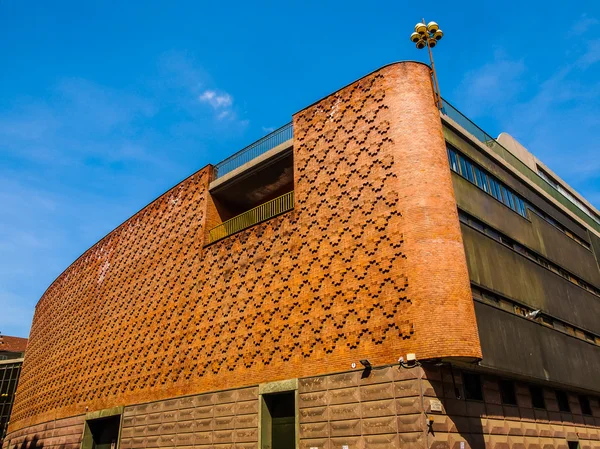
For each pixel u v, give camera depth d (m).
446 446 15.60
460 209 19.64
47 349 39.66
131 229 33.28
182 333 25.48
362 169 20.17
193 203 28.45
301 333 19.73
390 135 19.73
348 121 21.50
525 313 21.33
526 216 25.19
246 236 24.00
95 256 36.69
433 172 18.64
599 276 31.05
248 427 20.23
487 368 17.42
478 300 18.30
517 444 18.94
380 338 17.28
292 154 24.06
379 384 16.73
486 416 17.94
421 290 16.77
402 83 20.28
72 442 30.42
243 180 26.53
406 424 15.64
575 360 23.67
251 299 22.42
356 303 18.39
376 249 18.56
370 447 16.25
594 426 25.02
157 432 24.45
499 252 21.23
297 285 20.66
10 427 44.38
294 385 19.06
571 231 30.05
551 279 24.94
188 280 26.50
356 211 19.73
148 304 28.77
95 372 31.22
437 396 16.09
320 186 21.45
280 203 24.78
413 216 17.91
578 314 26.19
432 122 19.72
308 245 20.89
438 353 15.80
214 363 22.92
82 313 35.47
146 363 27.08
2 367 63.50
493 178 23.53
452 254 17.45
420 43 22.14
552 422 21.73
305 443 18.03
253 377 20.86
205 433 21.94
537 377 19.98
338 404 17.58
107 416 28.16
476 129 24.50
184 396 23.70
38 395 38.28
